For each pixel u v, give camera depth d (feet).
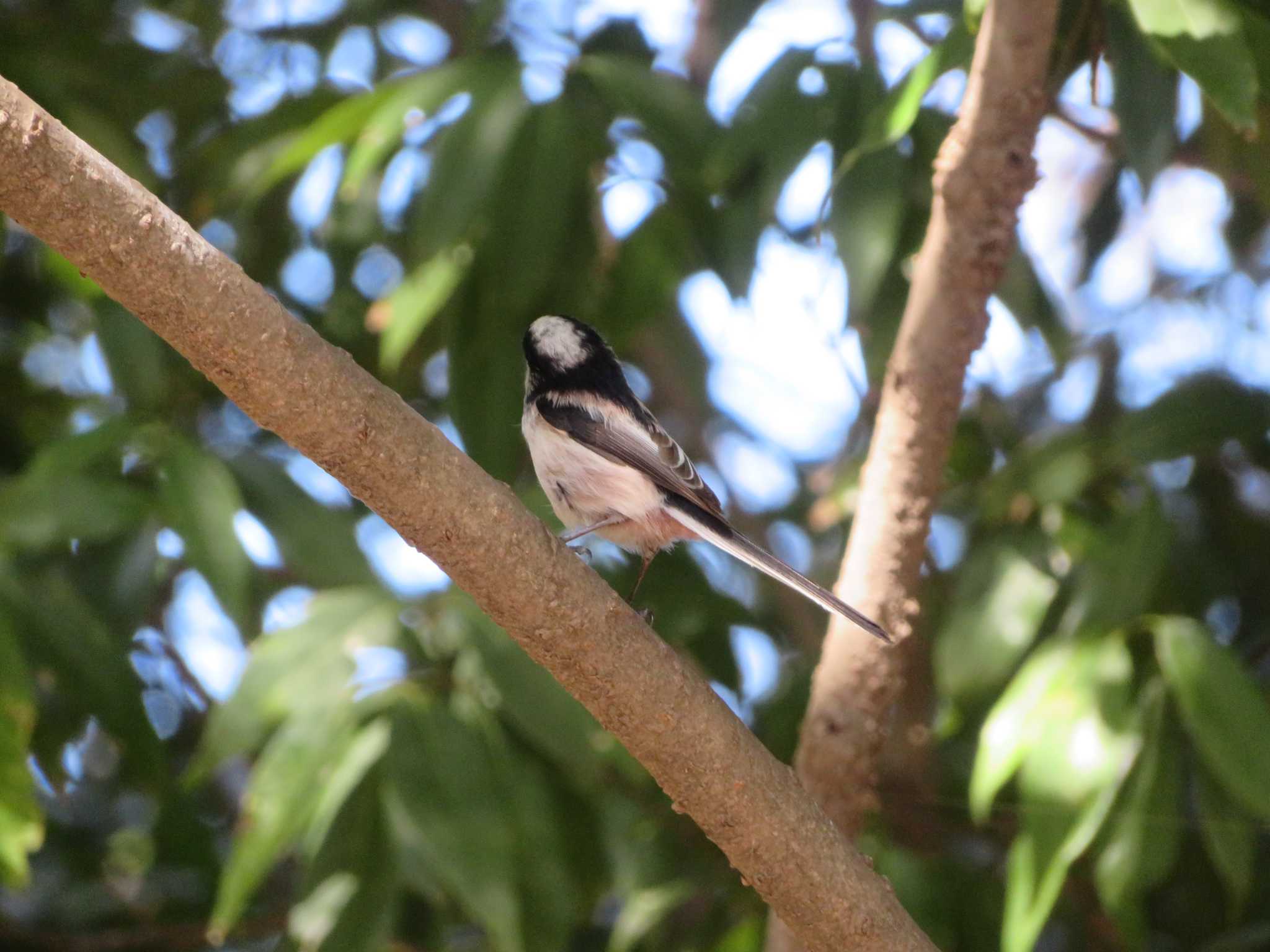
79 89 37.04
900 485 25.03
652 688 19.29
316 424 17.49
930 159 29.55
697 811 19.95
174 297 16.69
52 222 16.26
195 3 40.73
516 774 25.68
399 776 24.50
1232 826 24.31
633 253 31.83
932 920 28.53
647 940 34.04
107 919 36.76
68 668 26.48
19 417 40.11
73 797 41.09
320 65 41.24
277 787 24.40
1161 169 25.58
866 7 33.09
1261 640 30.91
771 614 42.68
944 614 33.65
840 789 24.52
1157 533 25.68
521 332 31.83
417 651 26.32
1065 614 27.50
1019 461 30.37
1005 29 23.53
